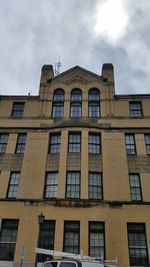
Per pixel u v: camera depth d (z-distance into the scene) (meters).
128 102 27.98
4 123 27.12
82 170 23.59
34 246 20.62
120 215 21.67
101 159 24.42
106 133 25.81
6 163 24.83
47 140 25.70
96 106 27.91
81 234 20.89
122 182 23.17
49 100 28.39
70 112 27.50
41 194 22.75
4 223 22.00
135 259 20.20
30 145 25.55
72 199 22.27
